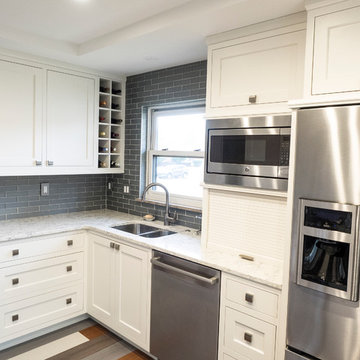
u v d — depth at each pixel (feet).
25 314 8.46
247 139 6.72
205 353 6.77
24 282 8.38
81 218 10.43
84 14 6.88
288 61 6.18
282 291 5.51
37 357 8.11
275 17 6.22
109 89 10.82
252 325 6.01
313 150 5.02
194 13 6.23
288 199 5.38
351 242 4.60
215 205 7.43
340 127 4.74
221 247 7.33
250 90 6.72
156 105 10.44
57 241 8.92
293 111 5.27
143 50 8.30
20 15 6.96
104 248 9.02
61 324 9.46
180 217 9.80
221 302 6.46
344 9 5.13
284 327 5.51
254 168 6.58
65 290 9.20
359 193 4.59
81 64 9.70
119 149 11.39
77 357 8.18
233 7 5.82
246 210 6.91
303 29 5.98
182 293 7.13
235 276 6.21
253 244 6.81
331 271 4.93
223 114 7.15
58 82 9.48
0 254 7.91
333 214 4.87
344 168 4.72
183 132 10.10
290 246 5.33
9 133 8.70
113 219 10.37
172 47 8.03
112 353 8.39
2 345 8.32
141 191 11.02
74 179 11.31
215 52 7.23
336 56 5.22
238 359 6.25
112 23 7.34
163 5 6.45
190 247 7.57
